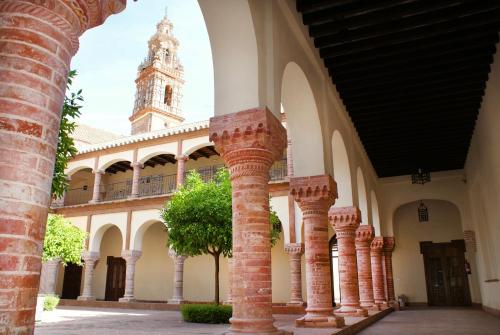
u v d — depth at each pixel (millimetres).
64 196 26062
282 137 6215
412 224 20359
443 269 19453
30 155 2361
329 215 11203
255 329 5219
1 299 2105
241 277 5473
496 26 8359
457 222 19625
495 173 11273
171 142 22719
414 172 18156
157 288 24250
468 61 9758
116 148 24328
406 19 8180
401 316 13398
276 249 21531
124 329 10016
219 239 12578
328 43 8641
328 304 8203
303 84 8391
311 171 8781
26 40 2482
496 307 13930
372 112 11961
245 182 5812
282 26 7027
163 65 42750
